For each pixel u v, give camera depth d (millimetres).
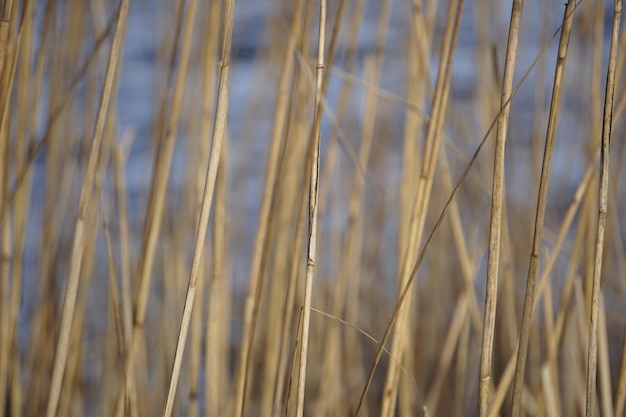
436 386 1796
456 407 1891
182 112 1861
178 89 1574
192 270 1404
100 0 1714
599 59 1584
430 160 1483
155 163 1584
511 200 1901
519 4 1351
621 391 1440
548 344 1601
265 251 1545
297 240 1532
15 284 1655
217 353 1580
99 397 1967
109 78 1459
